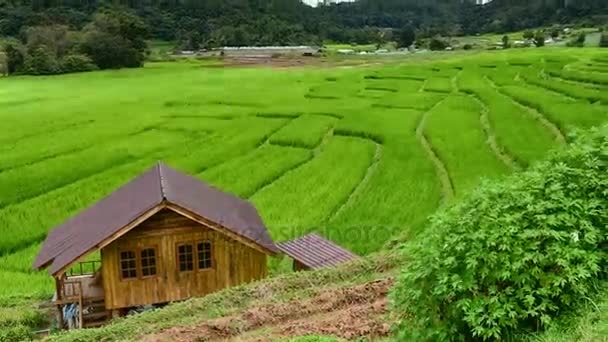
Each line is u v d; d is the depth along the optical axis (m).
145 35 134.25
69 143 47.16
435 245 9.51
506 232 9.07
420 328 9.58
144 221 20.30
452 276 9.01
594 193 9.52
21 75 114.75
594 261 8.82
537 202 9.44
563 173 9.82
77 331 16.38
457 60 106.00
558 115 46.97
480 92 65.94
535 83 70.69
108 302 20.47
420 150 41.16
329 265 20.58
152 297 20.75
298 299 16.92
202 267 21.08
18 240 27.30
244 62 131.50
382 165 37.53
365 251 24.50
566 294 8.88
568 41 143.25
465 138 43.78
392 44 188.62
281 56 144.62
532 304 8.82
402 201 30.41
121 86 89.31
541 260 8.88
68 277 23.14
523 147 38.91
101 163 40.31
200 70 113.12
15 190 34.31
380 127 48.47
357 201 31.00
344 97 67.69
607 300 8.66
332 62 126.88
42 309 21.22
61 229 23.44
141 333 15.95
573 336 8.37
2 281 23.64
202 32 172.75
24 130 53.03
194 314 17.11
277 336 14.20
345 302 16.44
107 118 58.69
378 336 13.72
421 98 64.81
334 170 36.69
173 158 41.56
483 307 8.86
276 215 29.25
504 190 9.82
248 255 21.38
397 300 9.95
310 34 192.38
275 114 57.19
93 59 122.38
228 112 59.50
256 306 16.81
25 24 143.25
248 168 37.78
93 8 160.12
